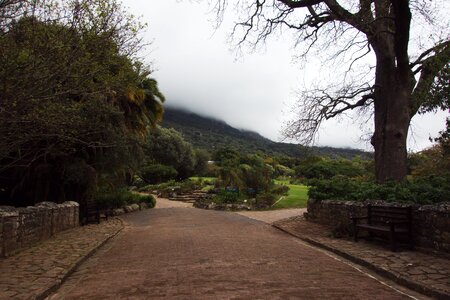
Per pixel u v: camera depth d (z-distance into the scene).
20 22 7.90
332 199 15.85
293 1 17.08
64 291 7.30
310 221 17.44
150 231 16.33
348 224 13.33
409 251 9.59
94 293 6.96
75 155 19.03
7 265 9.02
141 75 10.46
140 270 8.67
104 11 8.49
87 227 17.59
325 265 8.80
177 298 6.30
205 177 62.44
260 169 30.58
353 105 18.28
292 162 62.06
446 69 11.52
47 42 7.79
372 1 15.67
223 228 16.47
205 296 6.35
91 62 8.50
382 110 16.58
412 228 9.90
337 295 6.32
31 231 12.02
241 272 8.03
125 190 30.14
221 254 10.18
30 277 7.87
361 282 7.21
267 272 8.02
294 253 10.39
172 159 59.12
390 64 16.36
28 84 7.80
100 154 19.89
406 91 15.99
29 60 7.62
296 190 34.81
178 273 8.11
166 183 47.91
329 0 16.34
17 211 10.88
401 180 15.34
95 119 11.93
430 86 12.70
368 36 16.44
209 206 28.09
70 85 8.65
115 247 12.52
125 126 20.95
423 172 17.88
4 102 7.61
